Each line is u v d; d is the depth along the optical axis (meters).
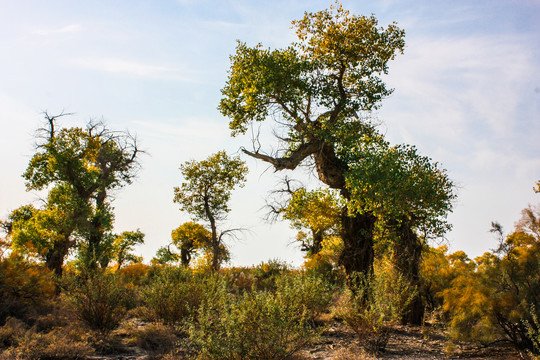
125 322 10.77
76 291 9.82
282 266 25.88
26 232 20.02
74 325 9.07
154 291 10.94
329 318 11.33
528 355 7.23
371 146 15.06
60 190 22.25
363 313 8.88
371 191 12.67
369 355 7.98
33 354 6.78
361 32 16.28
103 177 24.89
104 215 23.27
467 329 8.09
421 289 12.22
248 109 16.30
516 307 7.49
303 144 14.93
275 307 6.66
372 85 16.56
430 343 9.15
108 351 7.90
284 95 15.96
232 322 6.31
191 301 10.64
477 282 8.21
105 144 25.64
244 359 6.21
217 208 30.22
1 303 9.81
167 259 34.47
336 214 15.29
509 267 7.99
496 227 8.62
